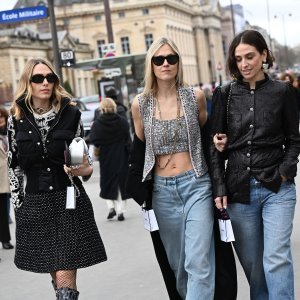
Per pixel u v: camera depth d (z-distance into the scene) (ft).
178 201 15.28
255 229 15.01
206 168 15.28
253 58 14.57
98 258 15.79
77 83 303.89
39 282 23.56
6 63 244.22
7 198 29.73
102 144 35.12
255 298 15.76
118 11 354.95
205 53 445.78
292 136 14.73
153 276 22.84
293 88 14.80
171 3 364.79
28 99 15.79
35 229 15.71
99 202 41.78
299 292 19.29
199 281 14.78
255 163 14.67
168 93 15.39
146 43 354.33
